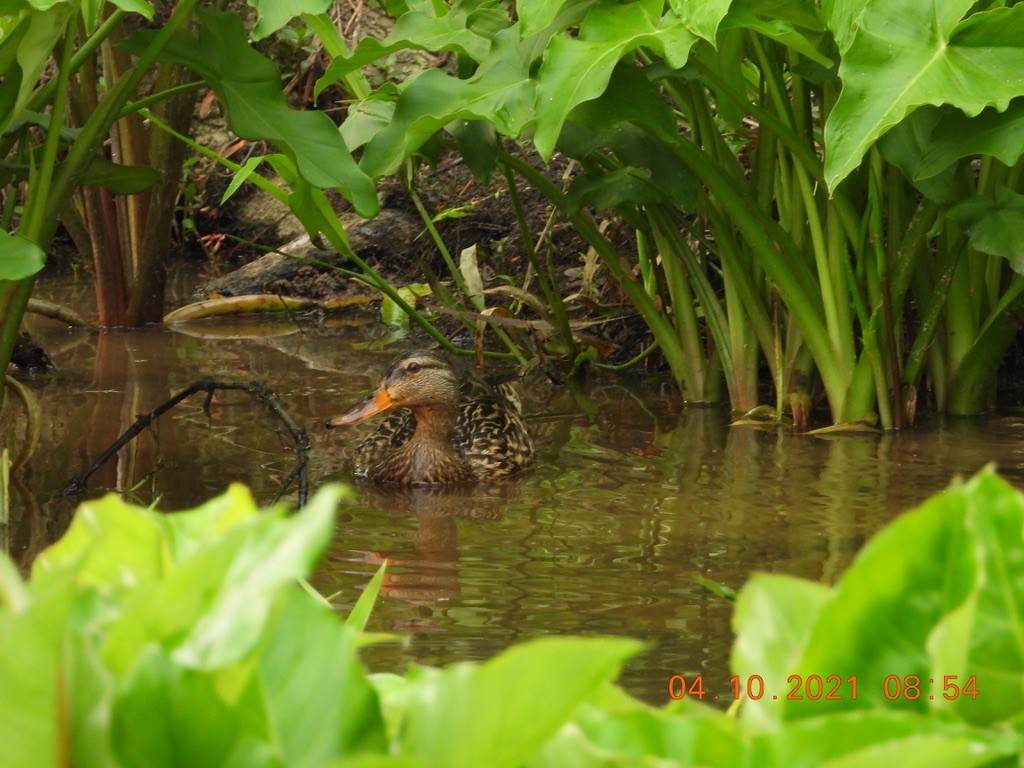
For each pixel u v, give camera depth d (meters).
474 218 17.70
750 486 8.95
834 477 9.14
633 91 9.52
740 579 6.79
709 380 12.21
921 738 1.34
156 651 1.38
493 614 6.20
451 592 6.57
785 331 11.59
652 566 7.05
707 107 11.11
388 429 10.73
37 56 7.86
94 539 1.43
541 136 8.56
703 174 10.25
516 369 13.88
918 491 8.70
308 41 19.97
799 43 8.64
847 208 10.38
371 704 1.47
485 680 1.35
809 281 10.82
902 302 11.11
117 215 15.38
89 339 14.76
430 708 1.42
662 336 12.33
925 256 11.39
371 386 12.58
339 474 9.64
